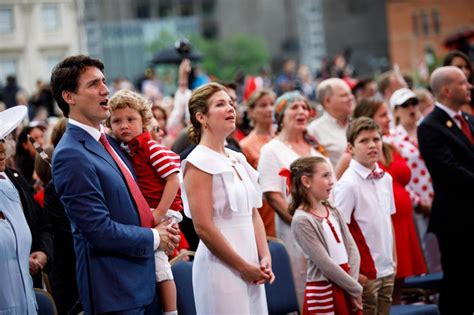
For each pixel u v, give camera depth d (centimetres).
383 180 965
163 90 3128
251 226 752
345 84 1160
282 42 7706
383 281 949
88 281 679
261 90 1128
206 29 7769
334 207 903
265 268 744
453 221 1036
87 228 661
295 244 972
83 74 687
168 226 713
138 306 681
